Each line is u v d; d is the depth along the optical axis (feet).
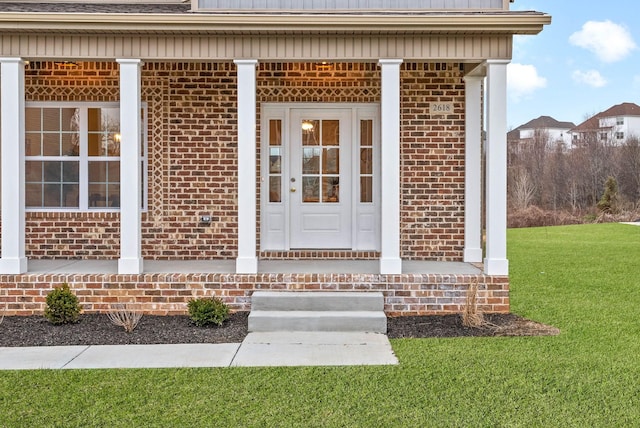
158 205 27.89
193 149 27.89
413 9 24.35
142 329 21.02
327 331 21.03
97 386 15.29
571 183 105.91
